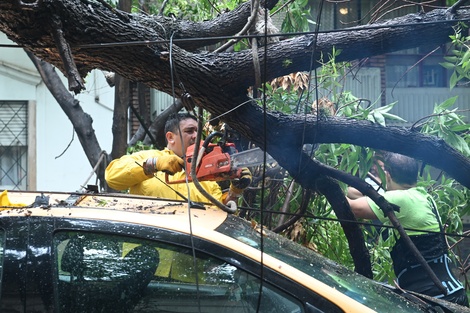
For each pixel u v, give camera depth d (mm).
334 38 4195
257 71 3965
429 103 11812
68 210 3045
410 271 4980
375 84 11406
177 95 4293
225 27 4797
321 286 2918
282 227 5203
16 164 11297
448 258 5031
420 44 4230
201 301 2918
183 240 2961
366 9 11297
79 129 7156
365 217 5117
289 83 5430
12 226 2963
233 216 3564
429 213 5008
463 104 11773
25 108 11211
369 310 2902
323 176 4617
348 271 3500
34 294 2854
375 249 5508
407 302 3354
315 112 4684
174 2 7770
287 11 6156
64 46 3648
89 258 2947
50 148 11242
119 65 4070
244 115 4250
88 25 3805
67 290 2906
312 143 4402
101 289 2926
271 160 4887
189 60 4078
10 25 3750
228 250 2949
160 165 3973
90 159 7105
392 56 11836
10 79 11109
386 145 4402
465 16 4125
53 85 7238
